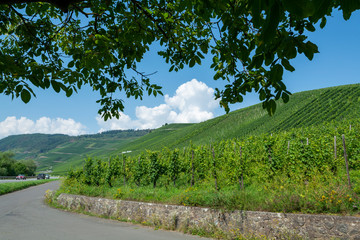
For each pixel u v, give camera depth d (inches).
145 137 6097.4
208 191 425.7
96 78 151.0
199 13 104.9
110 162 801.6
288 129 1878.7
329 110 1925.4
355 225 234.4
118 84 159.5
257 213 302.2
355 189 289.0
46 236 327.3
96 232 352.5
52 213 542.0
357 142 519.8
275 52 68.8
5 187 1040.2
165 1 139.3
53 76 90.0
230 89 115.3
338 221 245.0
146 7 125.8
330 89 2652.6
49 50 134.5
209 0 90.0
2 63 77.3
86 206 561.0
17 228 380.5
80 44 158.9
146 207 431.5
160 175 665.0
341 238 239.1
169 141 3858.3
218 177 540.1
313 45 66.7
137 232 354.0
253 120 2824.8
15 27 140.6
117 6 123.2
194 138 3230.8
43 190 1149.1
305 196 302.0
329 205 269.1
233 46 97.0
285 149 571.5
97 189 631.8
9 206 653.3
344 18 46.3
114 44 127.0
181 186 618.2
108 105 155.9
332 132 728.3
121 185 785.6
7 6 125.6
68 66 114.8
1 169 2861.7
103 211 511.2
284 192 332.8
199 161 618.8
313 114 1983.3
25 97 80.9
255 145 709.9
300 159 464.8
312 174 410.3
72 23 151.9
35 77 84.4
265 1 40.7
